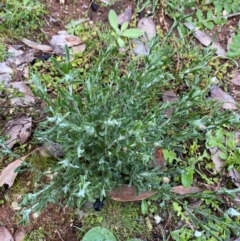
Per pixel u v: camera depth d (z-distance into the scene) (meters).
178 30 0.55
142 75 0.42
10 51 0.52
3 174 0.46
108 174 0.42
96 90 0.43
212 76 0.54
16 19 0.53
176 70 0.52
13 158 0.47
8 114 0.48
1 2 0.54
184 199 0.48
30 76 0.50
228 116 0.46
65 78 0.38
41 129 0.47
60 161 0.42
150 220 0.47
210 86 0.51
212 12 0.57
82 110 0.43
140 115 0.44
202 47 0.56
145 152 0.41
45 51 0.52
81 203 0.42
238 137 0.51
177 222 0.47
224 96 0.53
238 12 0.58
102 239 0.44
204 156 0.48
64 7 0.56
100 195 0.42
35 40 0.53
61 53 0.52
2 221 0.45
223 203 0.48
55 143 0.44
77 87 0.49
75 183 0.43
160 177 0.46
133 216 0.46
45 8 0.55
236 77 0.54
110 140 0.40
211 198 0.45
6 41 0.52
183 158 0.49
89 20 0.55
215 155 0.49
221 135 0.49
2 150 0.43
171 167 0.48
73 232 0.46
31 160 0.47
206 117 0.42
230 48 0.55
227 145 0.50
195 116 0.45
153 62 0.42
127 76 0.44
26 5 0.54
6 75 0.50
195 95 0.42
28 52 0.52
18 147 0.47
